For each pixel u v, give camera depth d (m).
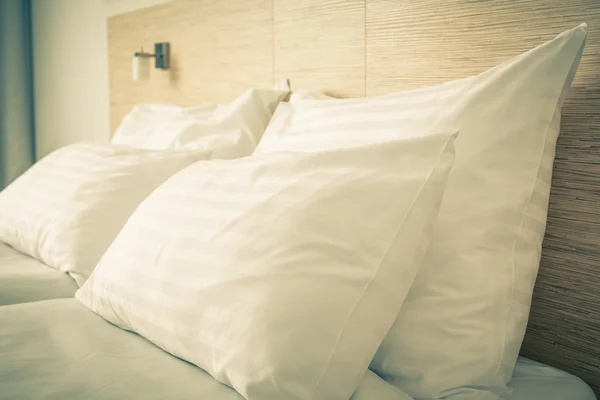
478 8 1.21
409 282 0.81
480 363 0.85
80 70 3.04
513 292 0.90
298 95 1.54
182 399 0.76
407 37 1.38
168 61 2.31
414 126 1.01
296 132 1.27
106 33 2.79
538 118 0.94
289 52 1.75
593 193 1.02
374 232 0.79
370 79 1.49
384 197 0.80
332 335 0.73
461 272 0.89
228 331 0.76
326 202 0.80
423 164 0.82
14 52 3.44
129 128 2.02
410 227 0.80
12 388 0.79
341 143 1.11
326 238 0.78
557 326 1.08
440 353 0.86
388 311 0.78
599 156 1.01
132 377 0.83
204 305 0.80
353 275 0.76
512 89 0.95
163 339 0.88
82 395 0.78
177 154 1.49
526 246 0.94
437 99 1.03
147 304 0.90
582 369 1.05
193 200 0.97
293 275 0.75
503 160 0.93
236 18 1.95
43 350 0.92
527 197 0.93
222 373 0.77
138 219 1.06
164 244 0.93
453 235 0.91
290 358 0.70
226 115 1.68
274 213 0.82
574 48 0.93
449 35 1.28
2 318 1.06
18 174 3.53
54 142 3.40
